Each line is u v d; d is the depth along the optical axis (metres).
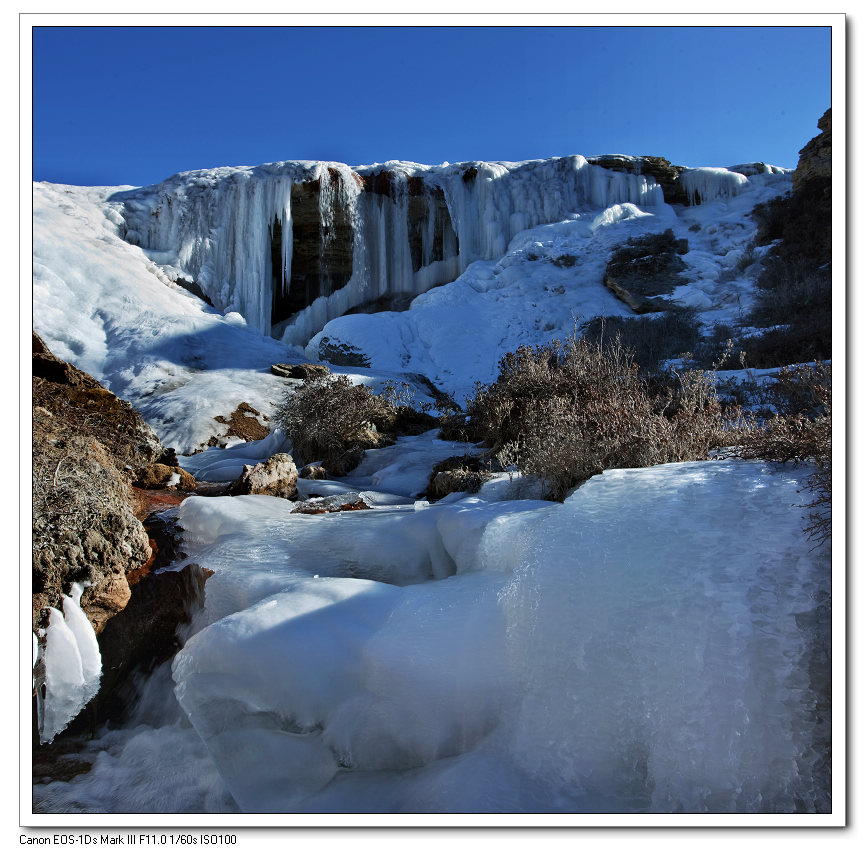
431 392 15.45
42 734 3.76
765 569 2.89
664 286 18.03
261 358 13.02
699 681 2.70
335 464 7.92
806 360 10.27
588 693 2.92
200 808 3.34
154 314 13.52
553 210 23.28
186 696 3.67
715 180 23.80
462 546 4.55
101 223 18.44
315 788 3.27
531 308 19.00
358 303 22.25
